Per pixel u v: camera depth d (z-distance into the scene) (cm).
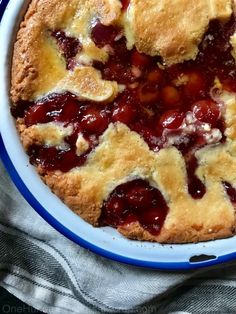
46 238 42
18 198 42
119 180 37
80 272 42
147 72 37
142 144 37
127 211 37
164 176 37
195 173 37
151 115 37
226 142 37
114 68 37
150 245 38
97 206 37
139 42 36
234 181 37
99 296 42
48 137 37
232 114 37
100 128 37
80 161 37
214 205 37
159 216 37
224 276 42
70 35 37
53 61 37
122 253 38
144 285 41
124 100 37
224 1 36
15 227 42
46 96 37
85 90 37
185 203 37
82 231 38
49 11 37
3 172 42
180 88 37
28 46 37
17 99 37
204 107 37
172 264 38
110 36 37
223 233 37
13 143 38
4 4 37
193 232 37
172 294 42
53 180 37
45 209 38
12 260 42
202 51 37
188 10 36
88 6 37
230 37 36
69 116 37
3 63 37
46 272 42
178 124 37
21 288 42
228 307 41
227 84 37
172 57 36
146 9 36
